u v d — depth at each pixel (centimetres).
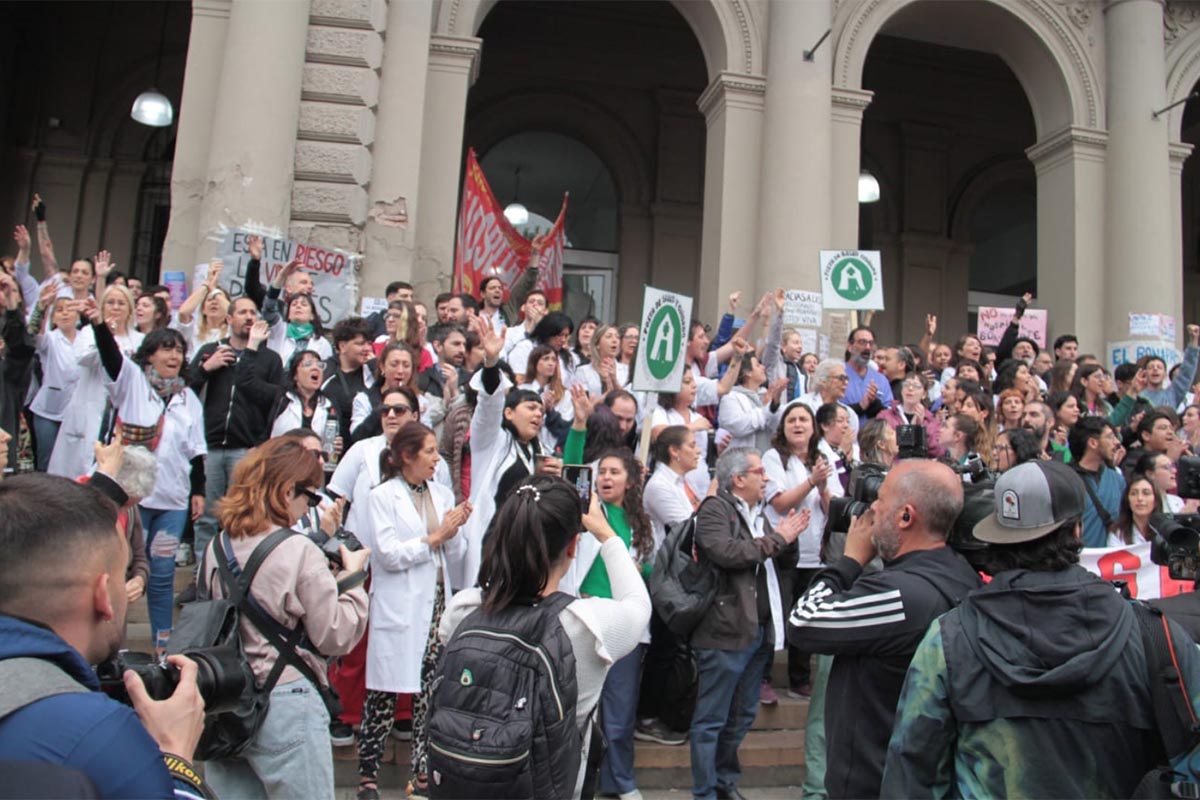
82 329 634
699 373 745
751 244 1053
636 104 1507
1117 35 1193
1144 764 202
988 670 206
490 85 1462
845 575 272
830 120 1083
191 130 905
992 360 951
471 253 996
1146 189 1148
